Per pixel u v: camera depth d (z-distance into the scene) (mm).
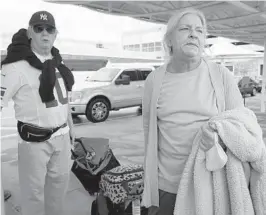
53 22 2322
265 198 1280
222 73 1493
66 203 3189
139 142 6086
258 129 1322
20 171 2438
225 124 1303
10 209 3008
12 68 2205
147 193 1616
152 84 1633
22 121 2316
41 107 2297
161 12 6305
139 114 10406
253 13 6379
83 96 8422
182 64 1519
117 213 2736
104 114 8961
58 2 4496
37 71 2270
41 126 2318
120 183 2650
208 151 1298
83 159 3332
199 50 1468
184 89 1494
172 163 1521
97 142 3443
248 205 1256
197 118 1454
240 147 1242
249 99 15438
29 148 2334
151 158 1604
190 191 1372
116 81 9203
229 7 6262
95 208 2844
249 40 13062
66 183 2660
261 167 1271
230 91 1462
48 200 2645
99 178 3307
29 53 2215
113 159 3510
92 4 5695
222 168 1311
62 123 2477
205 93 1467
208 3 5590
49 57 2457
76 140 3508
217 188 1294
